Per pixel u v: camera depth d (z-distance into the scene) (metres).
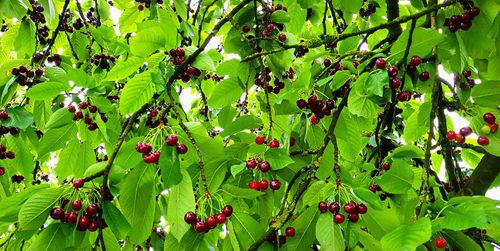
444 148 1.45
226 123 1.65
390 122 1.87
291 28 1.90
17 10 1.70
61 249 1.33
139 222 1.34
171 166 1.26
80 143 1.74
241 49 1.62
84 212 1.34
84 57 2.15
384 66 1.35
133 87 1.43
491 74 1.51
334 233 1.26
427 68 1.47
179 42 1.46
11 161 1.80
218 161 1.39
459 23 1.45
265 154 1.36
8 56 2.10
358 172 1.80
